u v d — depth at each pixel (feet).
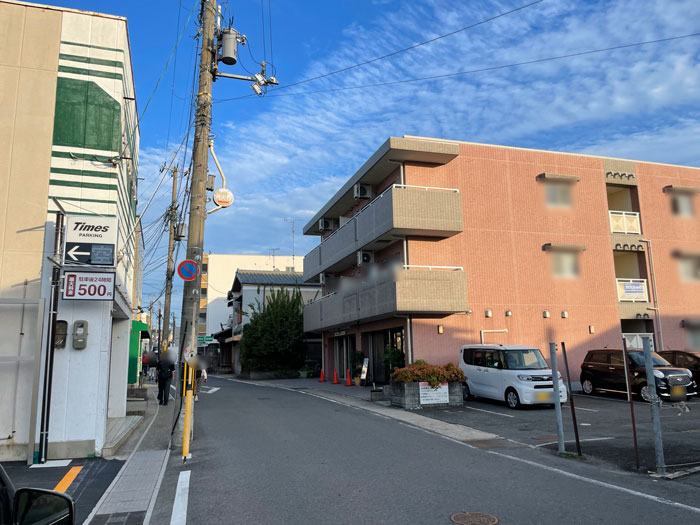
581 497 19.36
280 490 20.86
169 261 80.53
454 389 50.34
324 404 52.54
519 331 64.80
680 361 57.11
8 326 27.94
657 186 74.69
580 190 70.85
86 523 17.85
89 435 28.25
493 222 66.23
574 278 68.33
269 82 40.04
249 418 42.16
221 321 190.80
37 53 31.30
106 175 31.27
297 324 104.27
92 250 28.73
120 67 32.89
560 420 28.09
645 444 29.84
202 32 37.83
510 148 68.85
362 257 70.03
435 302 57.93
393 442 31.45
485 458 26.81
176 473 24.56
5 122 29.99
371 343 76.18
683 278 73.20
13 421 27.32
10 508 7.98
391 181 67.82
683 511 17.58
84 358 28.76
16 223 28.96
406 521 16.84
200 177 35.58
